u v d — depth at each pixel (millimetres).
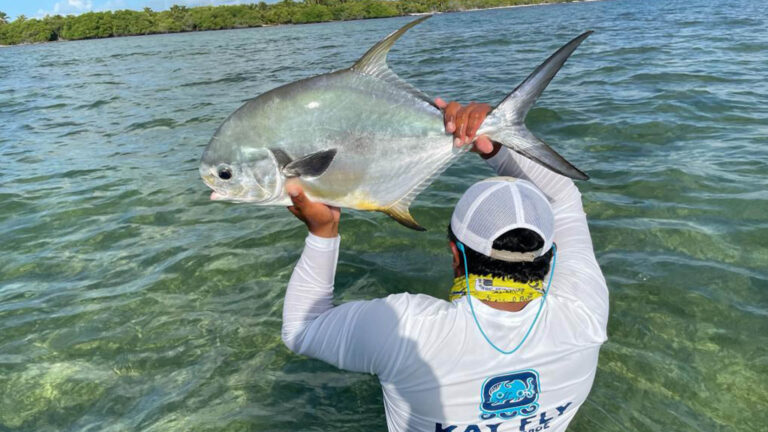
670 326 3094
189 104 11383
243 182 1762
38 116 11320
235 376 2955
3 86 18203
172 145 7832
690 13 25312
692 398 2627
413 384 1518
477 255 1487
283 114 1763
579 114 7293
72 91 15258
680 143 5906
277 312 3494
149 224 4977
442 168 1888
